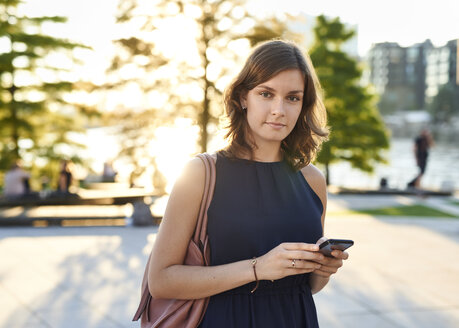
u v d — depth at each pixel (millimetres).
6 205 13773
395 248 9164
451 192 19312
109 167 25734
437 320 5414
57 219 11688
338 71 23531
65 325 4984
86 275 6863
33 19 18703
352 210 14742
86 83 19188
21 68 18719
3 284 6379
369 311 5652
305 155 1842
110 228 10961
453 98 121688
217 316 1647
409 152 76562
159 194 17953
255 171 1729
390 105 136875
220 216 1647
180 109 19125
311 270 1541
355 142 23078
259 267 1541
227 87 1754
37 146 19391
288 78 1652
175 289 1582
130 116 19641
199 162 1674
